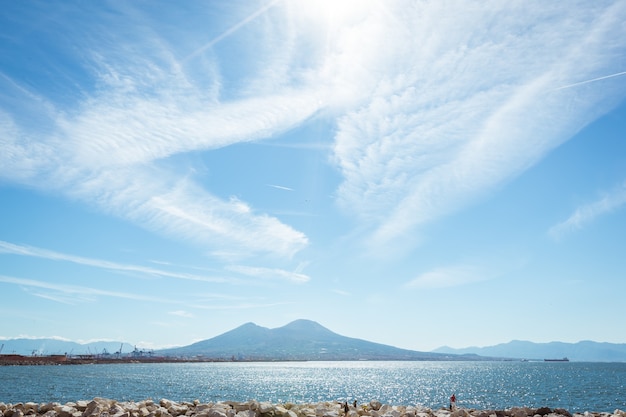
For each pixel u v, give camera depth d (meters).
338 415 31.39
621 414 39.22
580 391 135.00
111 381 165.75
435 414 35.84
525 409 36.44
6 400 86.56
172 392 117.31
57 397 95.62
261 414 30.39
